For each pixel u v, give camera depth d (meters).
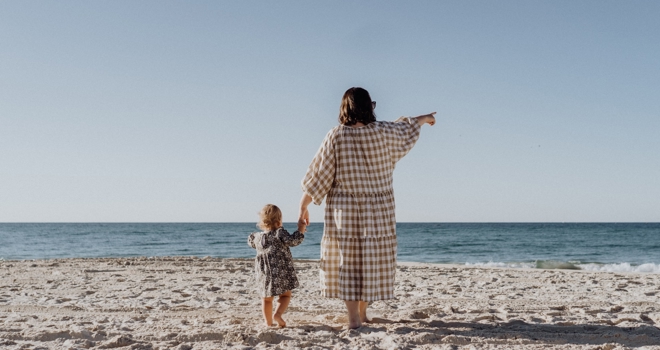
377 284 3.77
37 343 3.54
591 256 29.45
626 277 9.47
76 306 5.42
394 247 3.89
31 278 8.48
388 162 3.88
